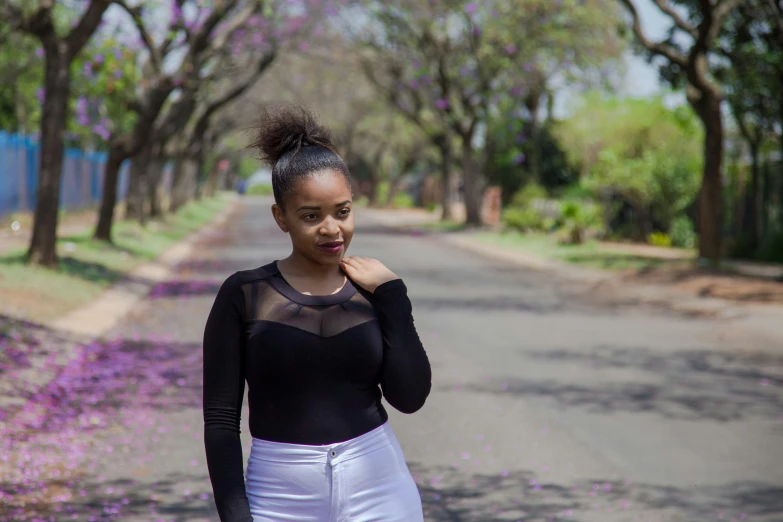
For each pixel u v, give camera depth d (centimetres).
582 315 1469
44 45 1650
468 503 564
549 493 584
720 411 812
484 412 801
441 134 4681
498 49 3728
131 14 2025
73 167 3916
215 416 248
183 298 1592
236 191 14250
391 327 255
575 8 3462
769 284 1823
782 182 2816
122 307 1441
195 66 2252
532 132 4534
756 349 1148
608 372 988
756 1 2323
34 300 1295
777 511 554
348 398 253
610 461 656
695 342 1204
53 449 662
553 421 772
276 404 251
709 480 614
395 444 262
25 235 2484
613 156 3466
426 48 3925
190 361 1013
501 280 2038
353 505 250
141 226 3036
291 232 253
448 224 4472
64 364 957
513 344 1171
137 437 703
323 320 251
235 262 2359
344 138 6675
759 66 2442
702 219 2302
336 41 3375
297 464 249
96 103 2920
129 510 540
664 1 2234
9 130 3875
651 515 545
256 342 248
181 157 4153
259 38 2497
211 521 524
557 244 3084
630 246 3228
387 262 2464
